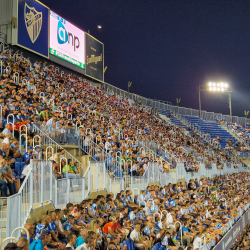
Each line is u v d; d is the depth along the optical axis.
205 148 39.31
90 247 8.63
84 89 31.64
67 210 9.56
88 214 10.84
